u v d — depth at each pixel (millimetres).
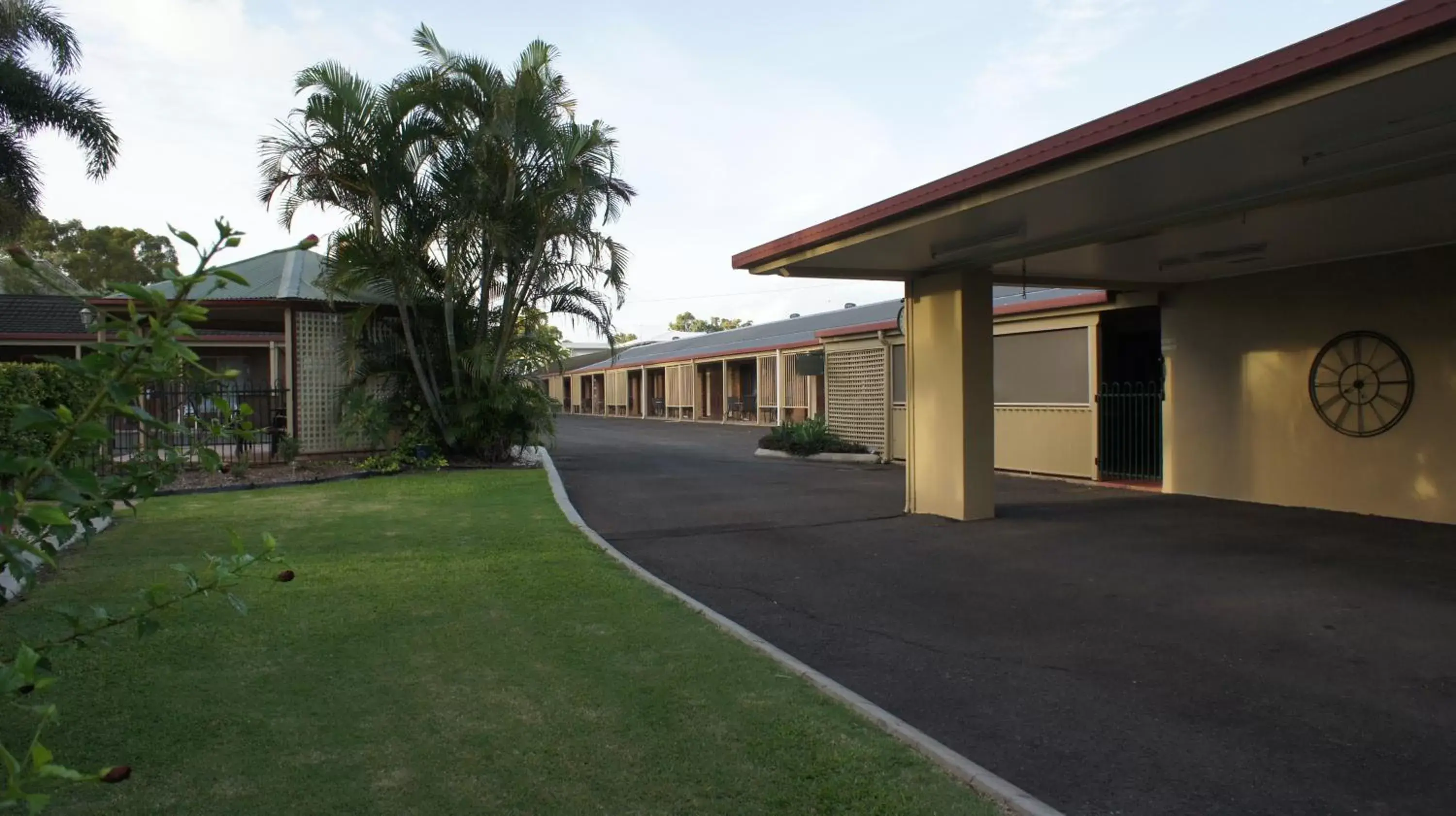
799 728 3678
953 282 9320
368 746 3484
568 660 4523
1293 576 6621
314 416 14805
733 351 29562
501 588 6004
